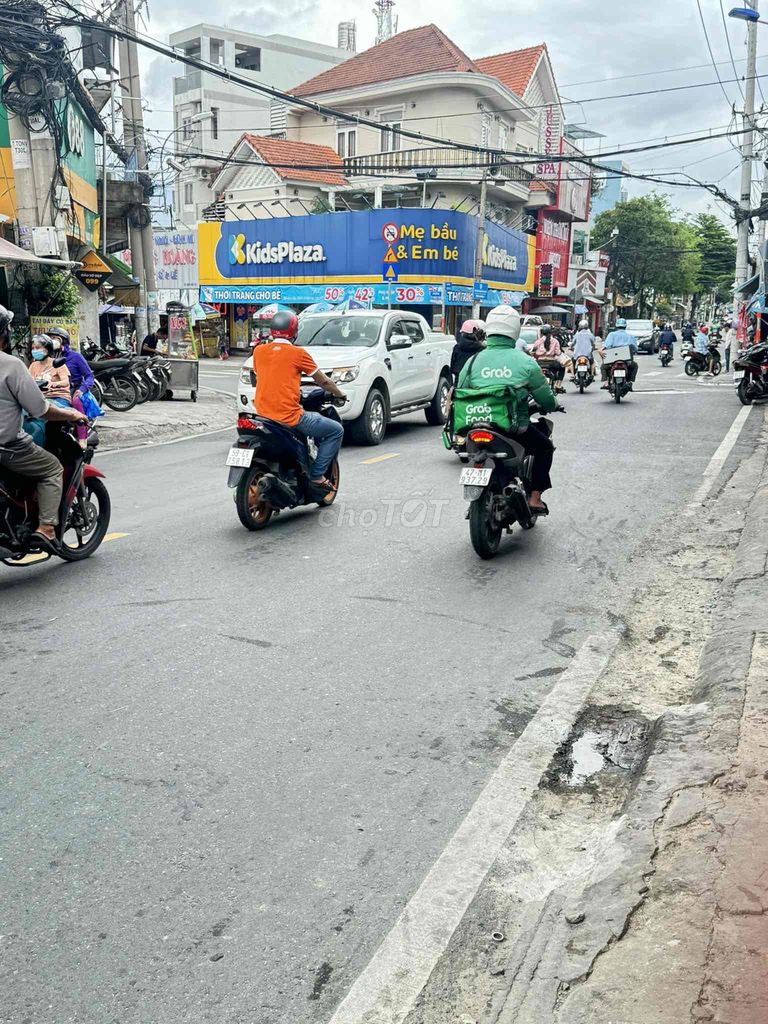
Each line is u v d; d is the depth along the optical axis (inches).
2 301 601.0
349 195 1503.4
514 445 264.4
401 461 442.3
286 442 298.2
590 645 201.3
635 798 129.3
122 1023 92.8
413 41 1512.1
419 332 567.2
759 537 277.1
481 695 174.4
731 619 202.8
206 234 1459.2
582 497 356.2
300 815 131.2
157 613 217.3
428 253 1219.9
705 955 93.1
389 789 139.1
